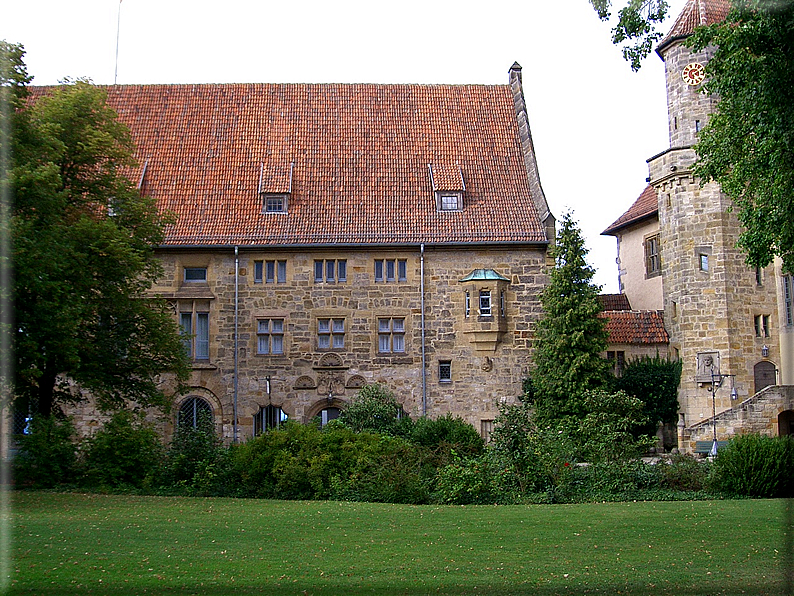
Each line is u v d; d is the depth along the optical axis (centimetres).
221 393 3847
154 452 2700
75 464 2658
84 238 2861
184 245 3859
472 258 3931
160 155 4159
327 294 3906
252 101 4378
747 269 4041
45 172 2484
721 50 2416
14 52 2597
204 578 1443
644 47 2403
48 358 2719
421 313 3900
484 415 3850
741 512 2083
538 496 2384
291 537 1775
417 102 4416
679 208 4144
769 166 2434
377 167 4156
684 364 4091
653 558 1585
